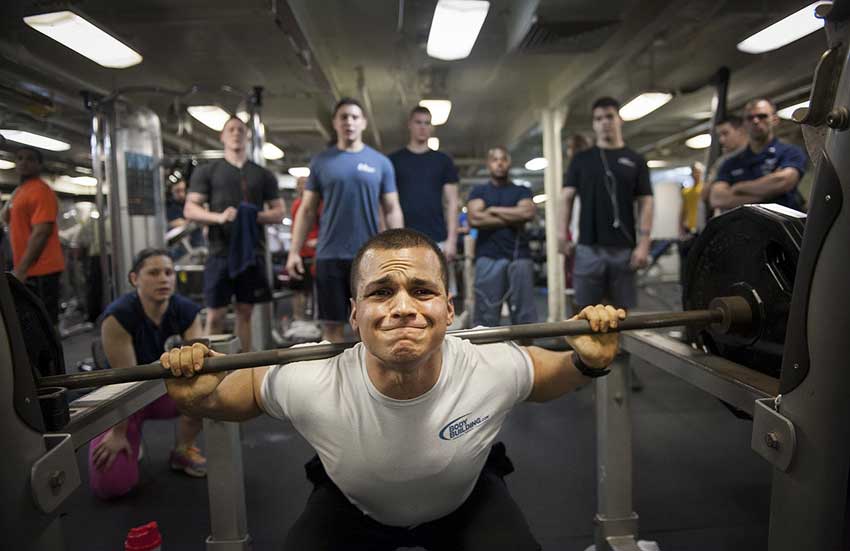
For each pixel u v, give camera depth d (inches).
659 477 81.4
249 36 152.0
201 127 253.9
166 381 36.7
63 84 129.9
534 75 212.8
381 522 41.8
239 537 57.6
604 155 114.3
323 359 39.3
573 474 83.6
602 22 128.3
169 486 82.9
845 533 30.4
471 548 38.5
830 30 30.9
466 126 304.8
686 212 260.7
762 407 34.7
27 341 36.5
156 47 159.9
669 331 63.2
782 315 39.1
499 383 38.4
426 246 33.7
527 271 134.0
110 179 151.1
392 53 182.5
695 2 126.9
